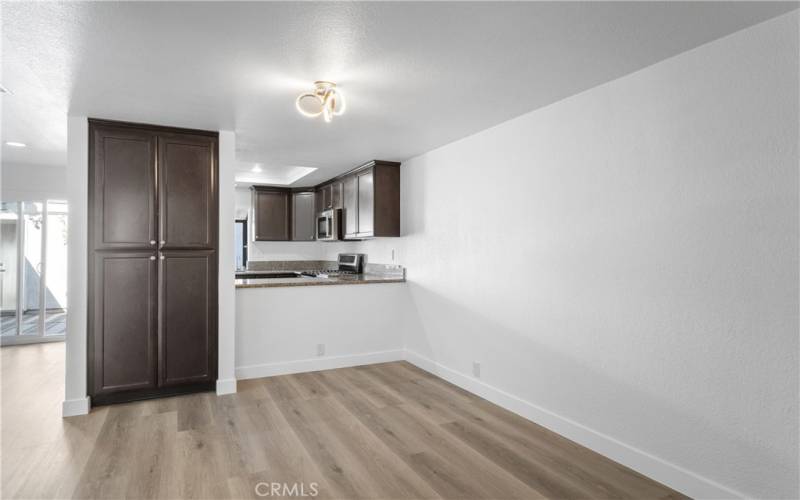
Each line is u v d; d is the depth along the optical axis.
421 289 4.53
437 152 4.25
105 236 3.34
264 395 3.65
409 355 4.75
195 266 3.61
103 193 3.34
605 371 2.63
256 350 4.16
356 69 2.42
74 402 3.18
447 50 2.20
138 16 1.87
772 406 1.91
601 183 2.64
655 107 2.36
